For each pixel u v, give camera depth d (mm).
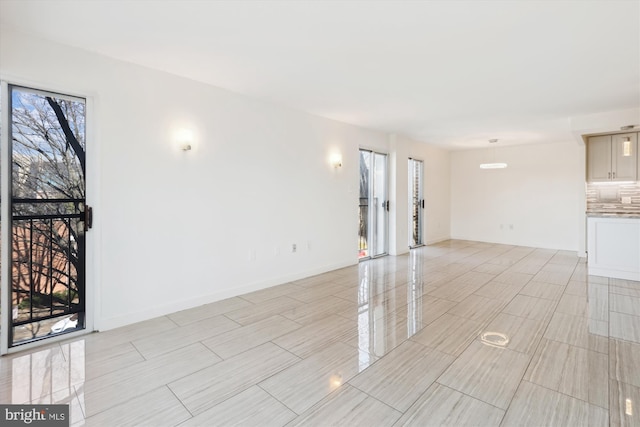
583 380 2051
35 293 2602
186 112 3271
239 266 3805
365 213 5965
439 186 8062
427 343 2580
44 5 2025
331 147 4980
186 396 1912
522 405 1812
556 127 5520
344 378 2092
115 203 2846
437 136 6406
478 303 3531
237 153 3732
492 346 2523
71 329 2744
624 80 3314
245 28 2312
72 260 2758
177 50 2664
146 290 3055
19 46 2375
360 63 2910
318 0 1975
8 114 2426
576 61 2859
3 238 2418
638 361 2283
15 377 2105
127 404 1838
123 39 2484
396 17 2158
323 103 4133
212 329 2855
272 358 2352
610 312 3240
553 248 7016
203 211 3443
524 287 4137
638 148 5711
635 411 1753
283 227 4293
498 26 2273
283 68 3018
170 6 2043
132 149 2928
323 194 4871
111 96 2801
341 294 3861
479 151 8055
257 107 3926
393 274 4828
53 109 2645
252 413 1763
